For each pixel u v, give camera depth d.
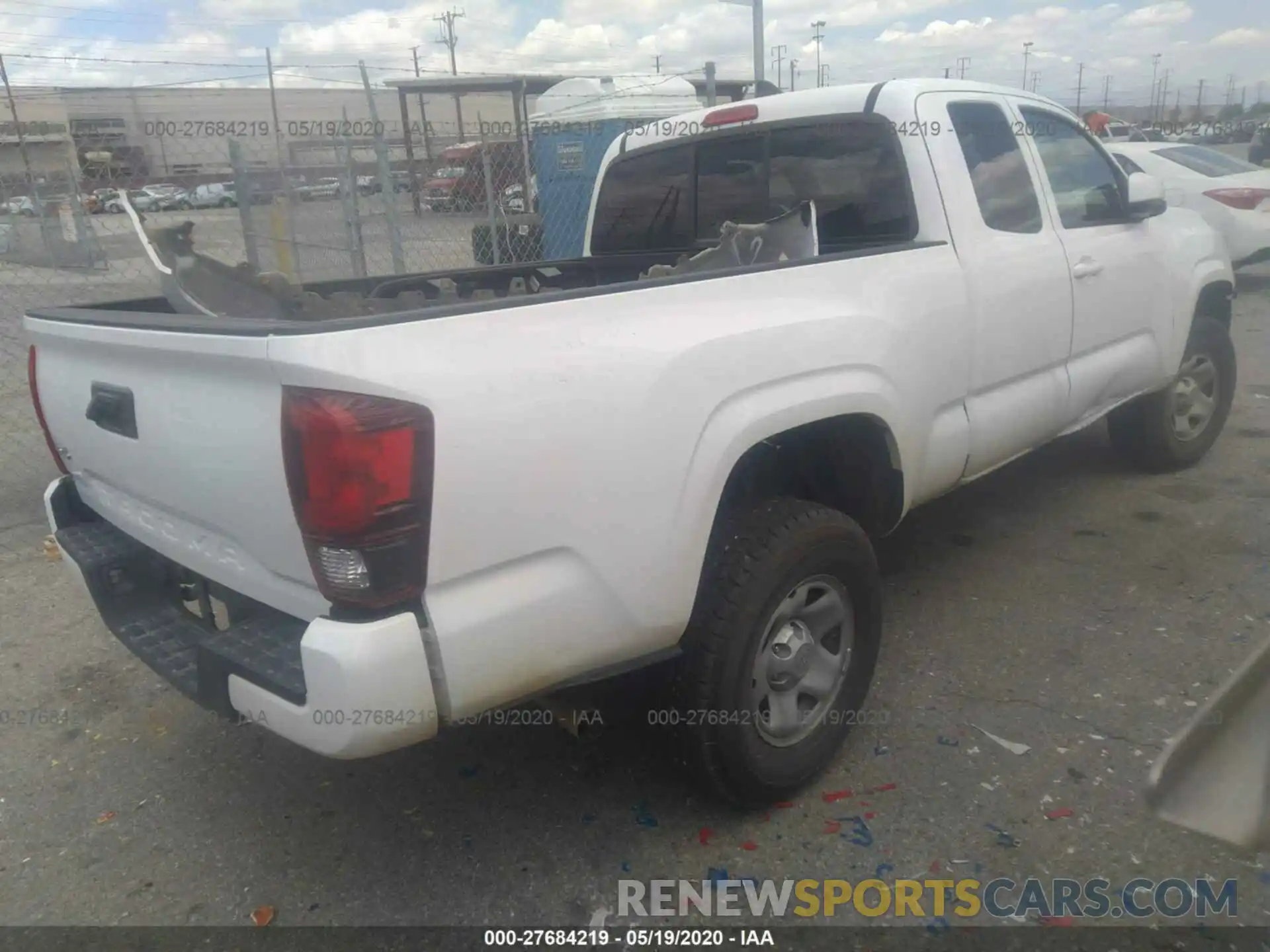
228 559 2.48
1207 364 5.44
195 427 2.33
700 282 2.66
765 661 2.80
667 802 3.03
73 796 3.21
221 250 8.18
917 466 3.41
